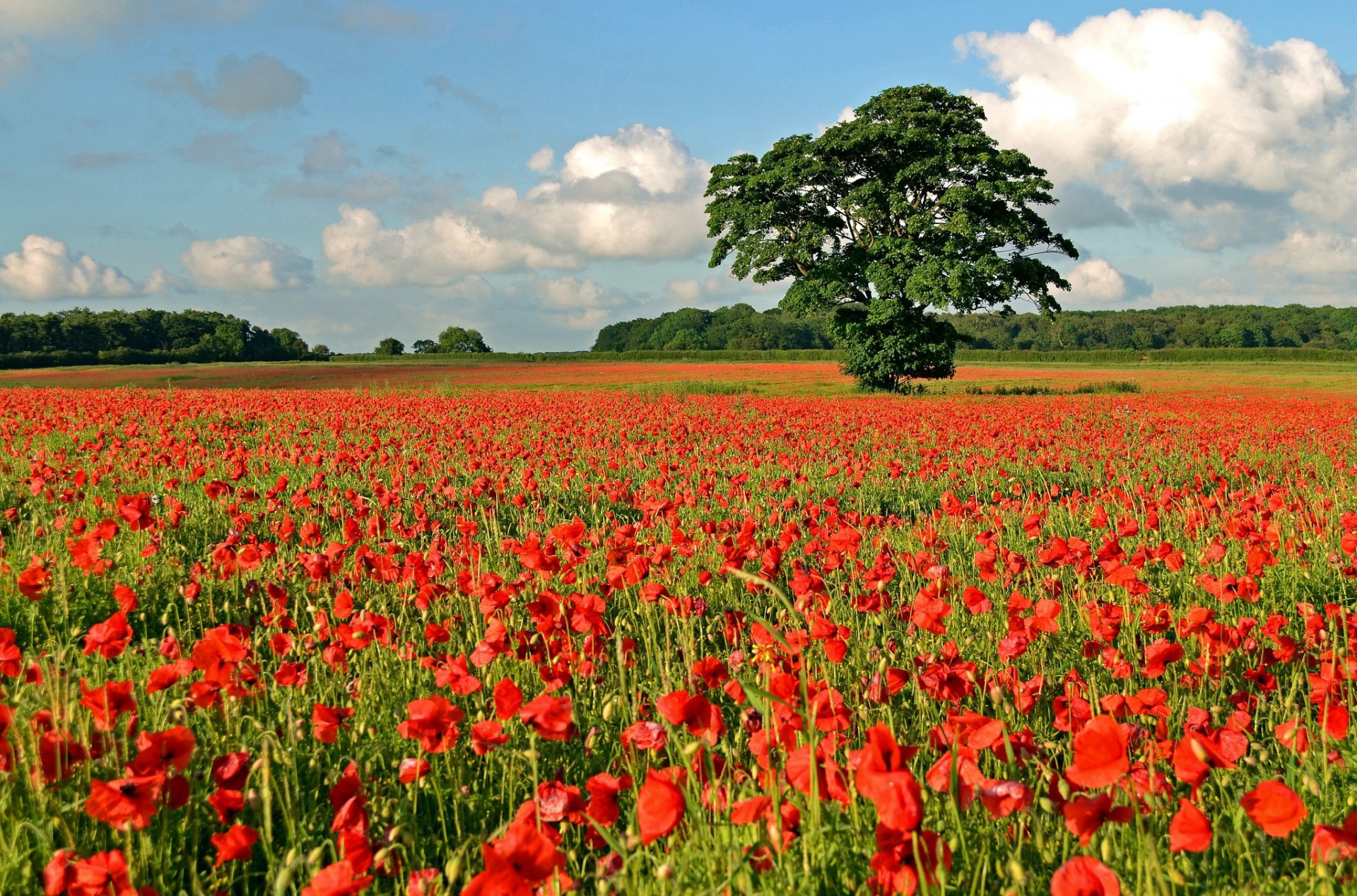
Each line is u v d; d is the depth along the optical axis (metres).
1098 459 14.00
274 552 6.34
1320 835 1.96
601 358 113.12
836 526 7.25
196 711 3.58
